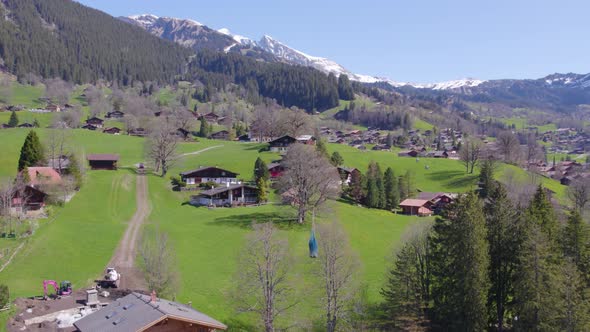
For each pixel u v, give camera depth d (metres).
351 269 71.75
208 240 95.69
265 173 146.12
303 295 73.94
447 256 69.69
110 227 98.75
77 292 64.19
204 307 67.38
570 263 63.22
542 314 60.44
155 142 161.88
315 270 75.94
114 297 63.78
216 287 73.81
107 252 82.25
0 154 154.00
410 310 68.69
